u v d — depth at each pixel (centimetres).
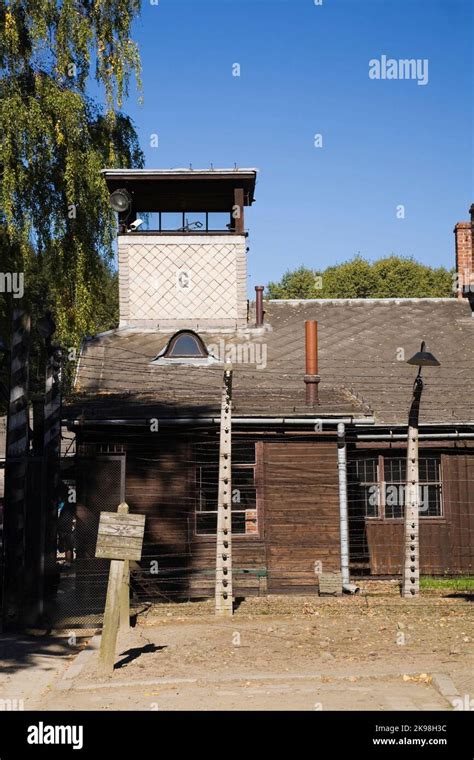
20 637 1276
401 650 1066
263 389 1883
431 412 1867
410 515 1542
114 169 2291
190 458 1711
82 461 1547
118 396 1814
